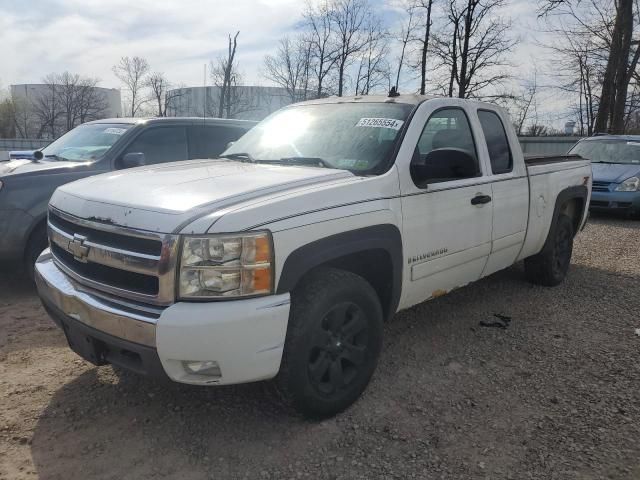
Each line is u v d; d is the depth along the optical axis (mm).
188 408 3318
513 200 4699
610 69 20594
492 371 3881
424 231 3693
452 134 4191
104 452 2881
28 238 5371
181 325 2547
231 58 32906
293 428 3115
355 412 3295
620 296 5641
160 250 2625
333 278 3076
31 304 5184
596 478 2715
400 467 2797
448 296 5555
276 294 2750
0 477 2650
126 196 2963
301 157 3861
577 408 3375
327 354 3104
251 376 2721
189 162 4117
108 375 3717
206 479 2689
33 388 3521
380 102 4156
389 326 4707
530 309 5195
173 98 45000
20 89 57062
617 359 4082
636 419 3240
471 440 3037
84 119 56469
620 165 11555
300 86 36062
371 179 3363
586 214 6383
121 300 2787
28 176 5410
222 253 2604
